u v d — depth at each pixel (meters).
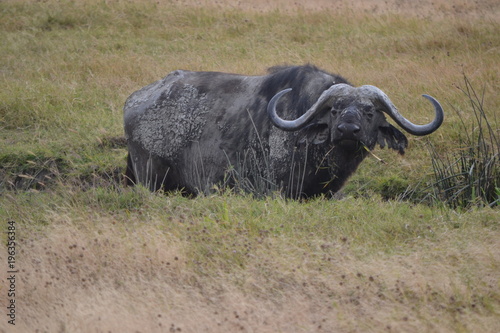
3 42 54.62
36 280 19.66
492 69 42.91
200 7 64.56
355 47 52.34
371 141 25.52
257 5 69.19
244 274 19.27
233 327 16.55
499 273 18.91
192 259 20.16
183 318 17.06
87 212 24.31
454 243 20.78
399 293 17.89
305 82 26.84
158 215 23.98
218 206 24.36
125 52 52.59
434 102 25.20
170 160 29.34
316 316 17.06
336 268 19.23
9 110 40.38
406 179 31.91
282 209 24.02
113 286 19.05
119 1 65.12
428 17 60.41
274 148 26.94
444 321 16.62
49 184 34.09
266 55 50.94
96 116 40.00
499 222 22.56
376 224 22.58
